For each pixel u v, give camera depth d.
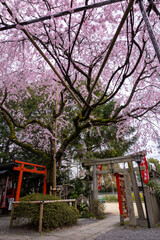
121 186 6.21
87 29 3.38
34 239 3.98
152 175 10.93
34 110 11.12
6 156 11.03
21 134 9.52
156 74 4.75
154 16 3.25
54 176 7.32
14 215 5.35
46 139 8.84
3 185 9.30
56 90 8.19
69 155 10.98
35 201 5.00
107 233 4.43
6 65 4.56
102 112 10.72
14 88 6.08
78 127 6.20
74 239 3.96
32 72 5.32
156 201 6.96
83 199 9.29
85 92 6.38
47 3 2.72
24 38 3.66
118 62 4.61
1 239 4.01
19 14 2.75
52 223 4.99
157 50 1.53
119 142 10.74
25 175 10.58
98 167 8.59
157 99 5.32
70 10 2.11
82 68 4.79
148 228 4.92
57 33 2.96
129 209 5.15
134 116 5.22
